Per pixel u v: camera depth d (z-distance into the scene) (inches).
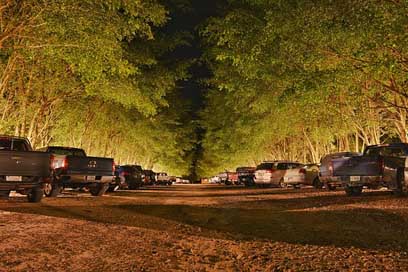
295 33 623.8
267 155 2490.2
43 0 557.0
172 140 2246.6
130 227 430.6
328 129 1222.9
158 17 728.3
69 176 740.0
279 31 634.2
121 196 882.1
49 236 357.7
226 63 1169.4
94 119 1393.9
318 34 588.7
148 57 1058.1
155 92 1121.4
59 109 1149.1
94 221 460.1
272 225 474.3
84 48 614.5
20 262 278.5
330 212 551.8
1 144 674.2
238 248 359.3
